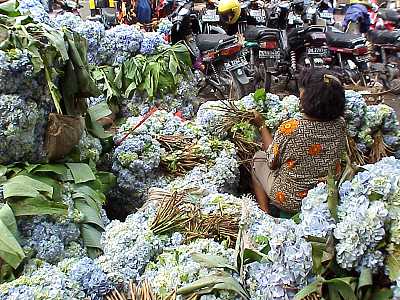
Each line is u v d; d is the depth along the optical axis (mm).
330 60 7344
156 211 2469
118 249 2230
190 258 2105
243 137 3547
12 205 2332
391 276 1531
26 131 2521
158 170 3246
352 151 3502
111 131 3562
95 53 4031
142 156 3146
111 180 3096
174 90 4168
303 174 3078
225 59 6727
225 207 2549
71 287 1969
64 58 2621
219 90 6734
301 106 3135
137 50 4121
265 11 8781
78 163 2764
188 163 3281
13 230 2244
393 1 11047
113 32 4074
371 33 8070
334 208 1659
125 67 4039
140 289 2020
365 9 9695
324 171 3055
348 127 3609
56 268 2100
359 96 3643
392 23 9102
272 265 1772
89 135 3074
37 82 2582
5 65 2426
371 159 3672
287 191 3131
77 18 4012
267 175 3352
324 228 1615
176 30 6906
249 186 3617
